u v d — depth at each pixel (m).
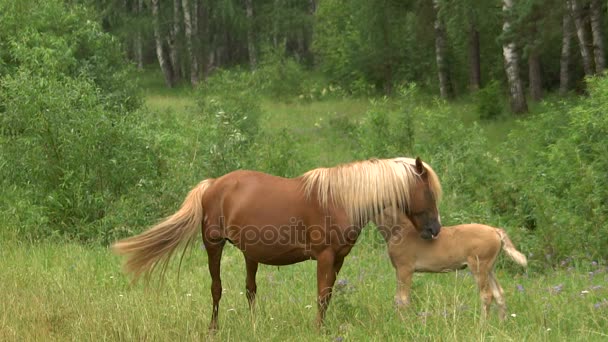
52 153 12.85
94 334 7.09
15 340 6.94
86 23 20.14
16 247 11.20
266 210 7.29
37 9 19.03
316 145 21.94
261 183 7.44
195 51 45.44
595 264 9.71
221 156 14.05
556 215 10.95
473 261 7.73
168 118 19.25
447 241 7.79
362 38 37.53
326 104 33.31
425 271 7.96
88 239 12.15
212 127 15.31
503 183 12.74
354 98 36.06
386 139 16.62
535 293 8.48
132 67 21.78
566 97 26.36
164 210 12.86
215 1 47.62
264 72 37.22
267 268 10.47
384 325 7.23
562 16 24.33
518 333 6.86
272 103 34.03
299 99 35.56
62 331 7.37
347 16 41.81
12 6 18.11
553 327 7.12
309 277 9.78
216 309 7.59
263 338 7.02
